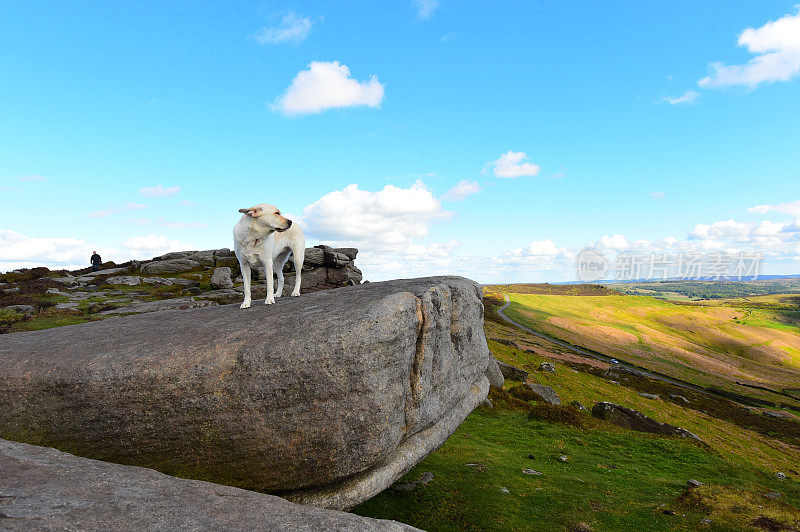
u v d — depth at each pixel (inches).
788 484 263.0
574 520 167.5
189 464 106.3
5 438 107.4
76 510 68.5
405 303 109.5
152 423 105.0
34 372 108.6
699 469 268.5
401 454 115.9
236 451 104.9
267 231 131.3
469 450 234.5
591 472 230.4
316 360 101.0
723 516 170.1
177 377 103.4
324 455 103.4
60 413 106.6
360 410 101.9
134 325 135.0
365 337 102.0
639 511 179.2
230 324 119.6
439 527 153.6
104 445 106.7
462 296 140.9
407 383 112.5
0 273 553.3
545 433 309.3
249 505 80.0
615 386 610.5
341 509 106.5
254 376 102.2
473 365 146.6
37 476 78.7
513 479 199.2
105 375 104.9
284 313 121.8
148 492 79.6
